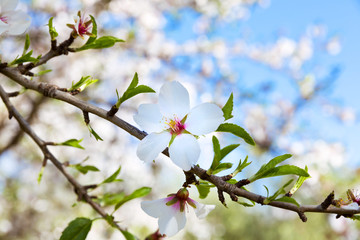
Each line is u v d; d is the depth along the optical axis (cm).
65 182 771
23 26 172
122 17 768
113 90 743
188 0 830
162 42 834
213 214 1466
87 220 185
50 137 722
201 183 149
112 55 746
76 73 694
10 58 595
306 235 845
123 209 712
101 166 715
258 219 1461
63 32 662
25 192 778
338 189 725
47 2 661
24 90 213
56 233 762
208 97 814
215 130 134
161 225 141
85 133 739
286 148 839
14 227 758
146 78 789
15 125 651
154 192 749
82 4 682
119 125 143
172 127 135
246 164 140
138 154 131
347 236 674
